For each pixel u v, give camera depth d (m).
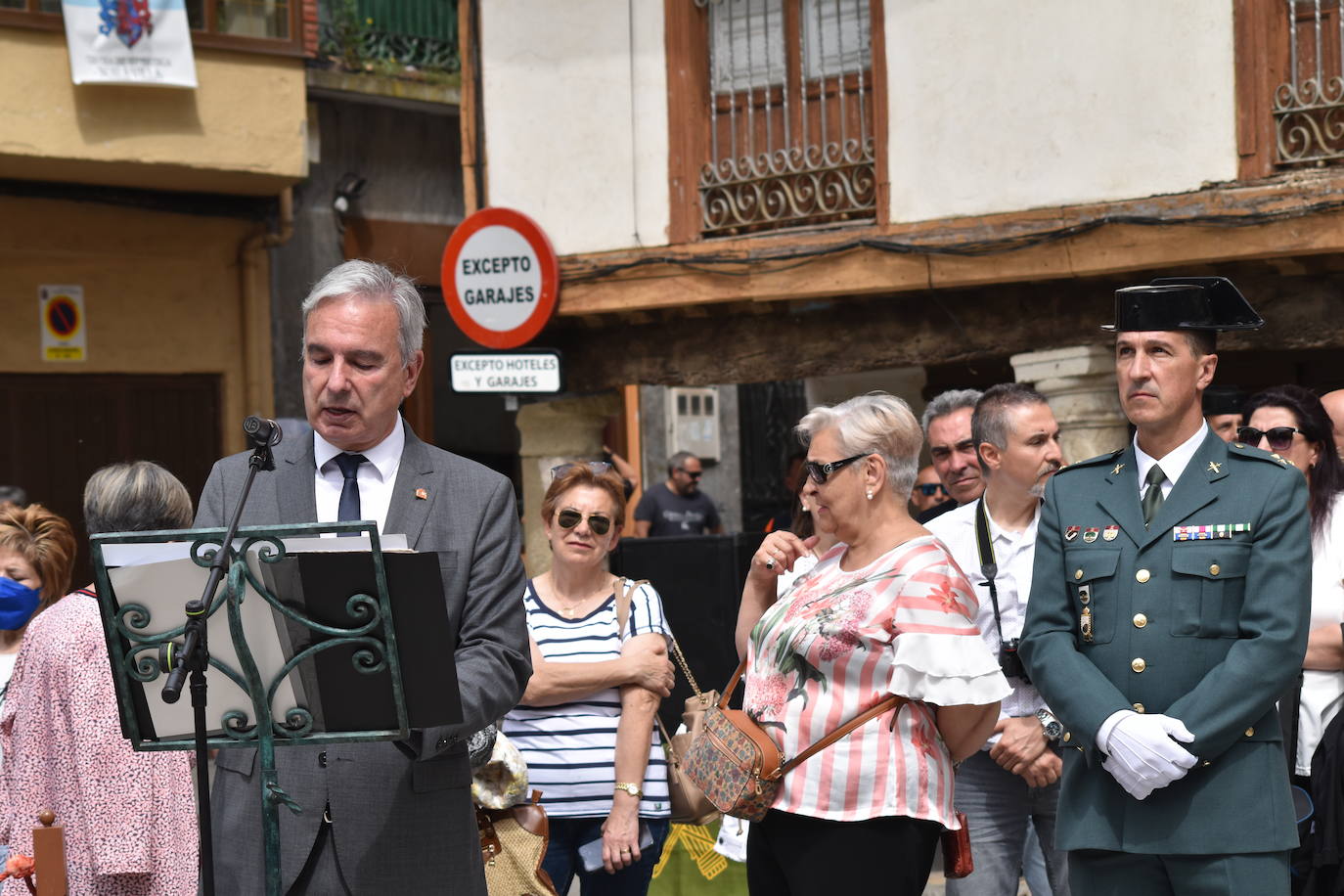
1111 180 7.35
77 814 3.94
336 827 3.17
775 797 3.62
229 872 3.23
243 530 2.74
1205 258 6.96
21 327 11.75
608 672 4.61
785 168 8.51
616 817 4.54
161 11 10.98
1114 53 7.34
